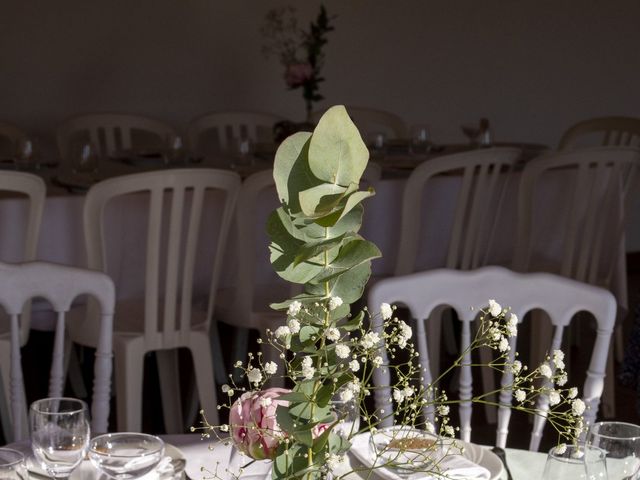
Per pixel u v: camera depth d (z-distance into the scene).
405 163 3.97
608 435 1.35
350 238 0.92
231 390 1.00
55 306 2.00
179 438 1.57
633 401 4.03
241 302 3.20
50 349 4.34
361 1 6.12
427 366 2.00
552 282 1.97
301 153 0.88
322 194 0.84
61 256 3.10
